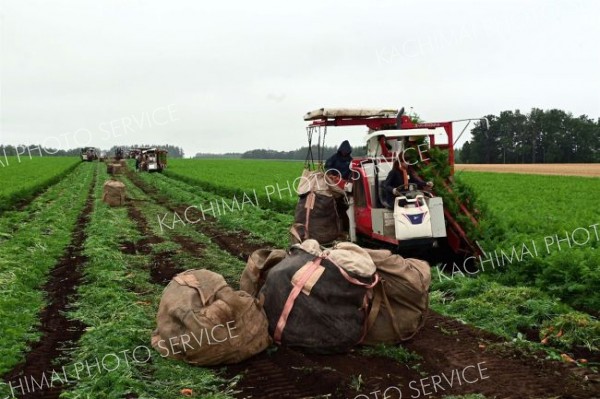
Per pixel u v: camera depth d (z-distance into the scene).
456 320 8.45
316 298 6.97
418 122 13.30
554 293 9.61
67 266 12.66
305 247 7.47
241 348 6.68
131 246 15.55
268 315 7.12
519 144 89.31
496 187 33.81
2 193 27.16
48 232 18.05
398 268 7.37
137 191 38.66
